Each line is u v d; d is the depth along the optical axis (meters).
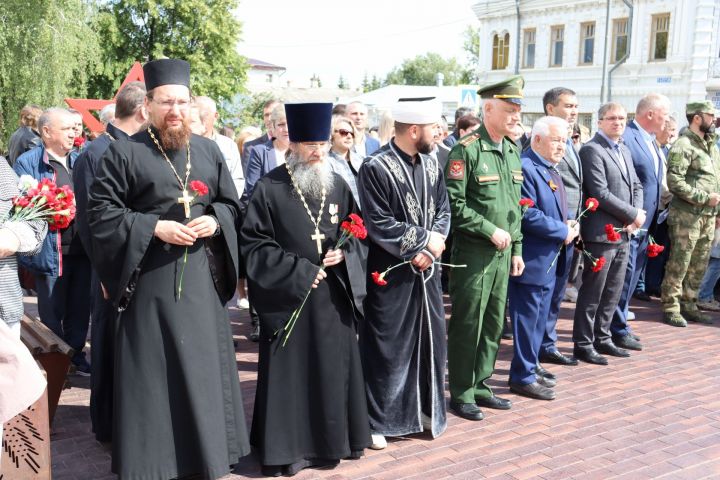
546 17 29.19
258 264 3.84
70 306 5.43
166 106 3.57
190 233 3.47
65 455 4.03
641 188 6.14
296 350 3.85
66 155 5.59
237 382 3.80
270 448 3.79
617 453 4.21
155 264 3.52
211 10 33.66
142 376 3.47
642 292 8.37
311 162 3.93
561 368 5.80
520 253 4.80
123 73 32.53
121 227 3.44
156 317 3.50
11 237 3.31
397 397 4.27
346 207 4.09
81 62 26.17
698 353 6.26
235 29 34.69
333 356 3.88
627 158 6.00
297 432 3.86
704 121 7.02
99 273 3.53
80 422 4.51
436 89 17.92
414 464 4.01
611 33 27.02
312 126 3.85
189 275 3.58
